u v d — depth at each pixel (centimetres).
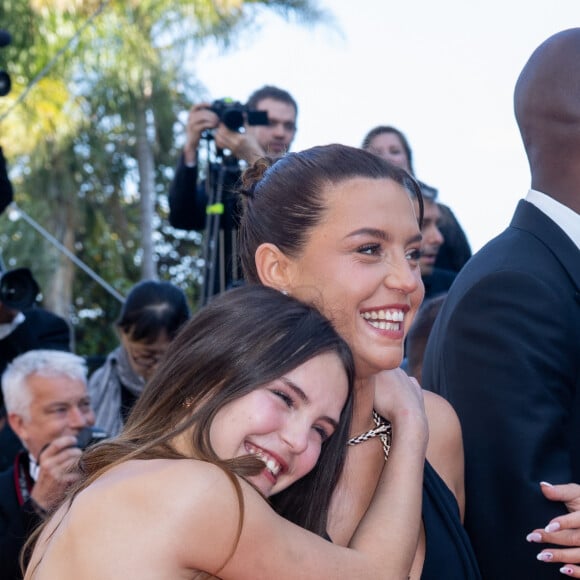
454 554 241
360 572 214
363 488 244
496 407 251
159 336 466
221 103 544
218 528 199
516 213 279
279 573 206
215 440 213
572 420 257
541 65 279
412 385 252
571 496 240
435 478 248
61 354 408
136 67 1620
